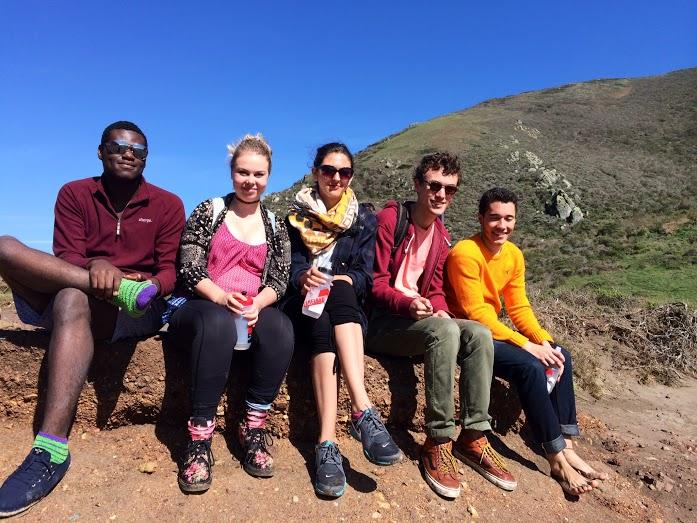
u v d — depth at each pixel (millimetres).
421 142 58969
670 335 6887
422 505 2766
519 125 63500
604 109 70750
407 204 3482
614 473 3791
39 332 2951
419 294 3434
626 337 6871
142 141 2814
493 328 3379
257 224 3002
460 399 3170
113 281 2449
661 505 3525
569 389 3518
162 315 3002
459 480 3014
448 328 2967
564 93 82438
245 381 3012
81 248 2758
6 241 2473
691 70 85750
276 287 2906
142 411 2953
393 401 3330
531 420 3350
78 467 2539
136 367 2916
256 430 2773
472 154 52312
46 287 2531
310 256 3105
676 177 44750
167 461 2711
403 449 3221
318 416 2842
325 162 3035
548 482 3320
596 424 4621
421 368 3465
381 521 2582
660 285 14625
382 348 3340
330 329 2846
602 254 25250
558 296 8188
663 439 4594
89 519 2268
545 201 39875
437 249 3412
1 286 6703
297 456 2934
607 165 49281
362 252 3123
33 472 2293
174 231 2965
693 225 27656
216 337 2553
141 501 2398
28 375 2836
